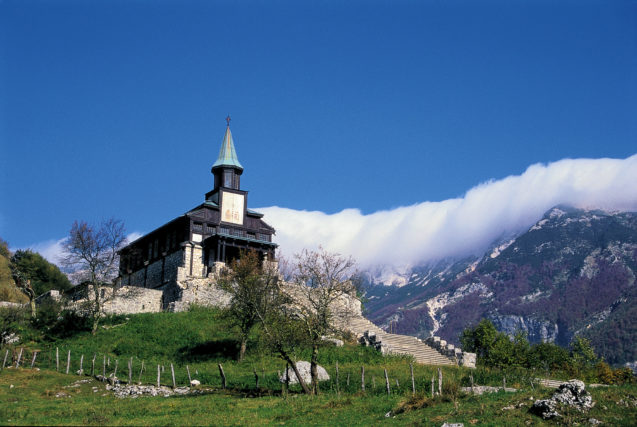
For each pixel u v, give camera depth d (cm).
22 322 6406
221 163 8850
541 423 2970
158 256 8656
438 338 6644
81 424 3153
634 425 2878
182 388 4588
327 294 4584
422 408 3441
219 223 8425
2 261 10488
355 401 3778
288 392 4266
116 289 7169
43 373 5053
